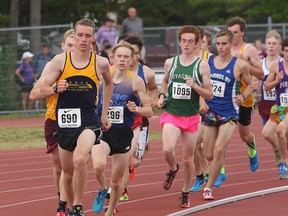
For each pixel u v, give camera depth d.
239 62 19.44
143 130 19.48
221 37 19.36
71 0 59.69
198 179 20.64
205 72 18.05
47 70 16.34
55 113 16.50
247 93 19.45
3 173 24.78
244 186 21.31
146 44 45.97
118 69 16.69
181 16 74.75
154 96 19.48
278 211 17.61
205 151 19.58
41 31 43.00
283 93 22.36
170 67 18.39
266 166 25.38
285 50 22.09
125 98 16.58
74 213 15.32
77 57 15.35
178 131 18.20
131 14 45.38
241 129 22.77
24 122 41.31
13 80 43.19
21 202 19.55
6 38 43.06
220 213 17.47
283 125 21.97
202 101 19.12
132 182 22.34
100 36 45.34
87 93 15.37
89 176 23.66
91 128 15.38
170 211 17.88
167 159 18.30
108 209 16.42
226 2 72.62
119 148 16.30
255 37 46.72
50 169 25.53
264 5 65.62
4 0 59.84
